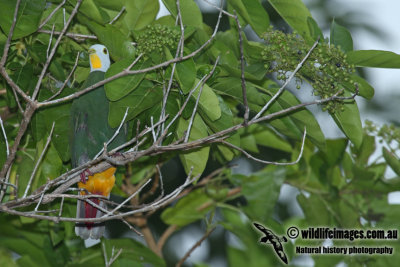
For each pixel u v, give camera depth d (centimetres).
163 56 671
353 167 940
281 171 871
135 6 804
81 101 775
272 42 687
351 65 669
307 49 672
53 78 790
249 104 721
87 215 731
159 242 970
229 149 827
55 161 782
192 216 952
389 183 948
